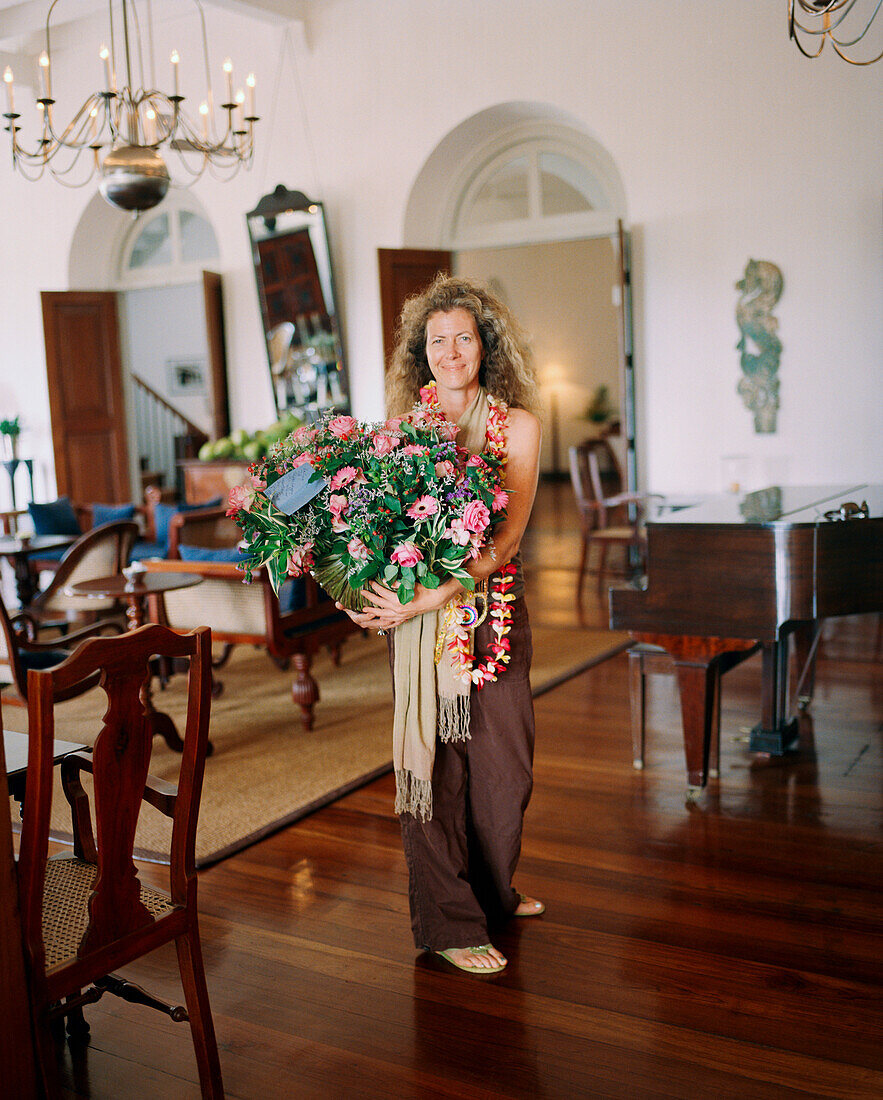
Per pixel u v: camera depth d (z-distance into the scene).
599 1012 2.34
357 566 2.25
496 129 7.99
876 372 6.64
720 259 7.00
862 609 3.40
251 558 2.34
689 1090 2.06
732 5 6.71
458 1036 2.27
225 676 5.62
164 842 3.37
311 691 4.55
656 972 2.50
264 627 4.47
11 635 3.81
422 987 2.47
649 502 7.47
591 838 3.30
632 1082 2.09
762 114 6.73
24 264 9.72
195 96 8.67
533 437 2.48
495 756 2.57
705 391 7.20
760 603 3.38
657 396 7.38
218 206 8.80
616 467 14.47
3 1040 1.74
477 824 2.65
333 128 8.20
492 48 7.51
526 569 8.62
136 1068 2.22
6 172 9.65
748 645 3.44
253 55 8.40
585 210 8.29
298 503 2.25
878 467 6.72
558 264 15.51
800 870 3.03
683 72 6.92
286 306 8.43
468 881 2.66
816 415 6.86
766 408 6.98
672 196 7.09
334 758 4.18
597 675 5.34
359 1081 2.13
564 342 15.65
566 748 4.20
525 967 2.54
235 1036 2.30
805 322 6.79
